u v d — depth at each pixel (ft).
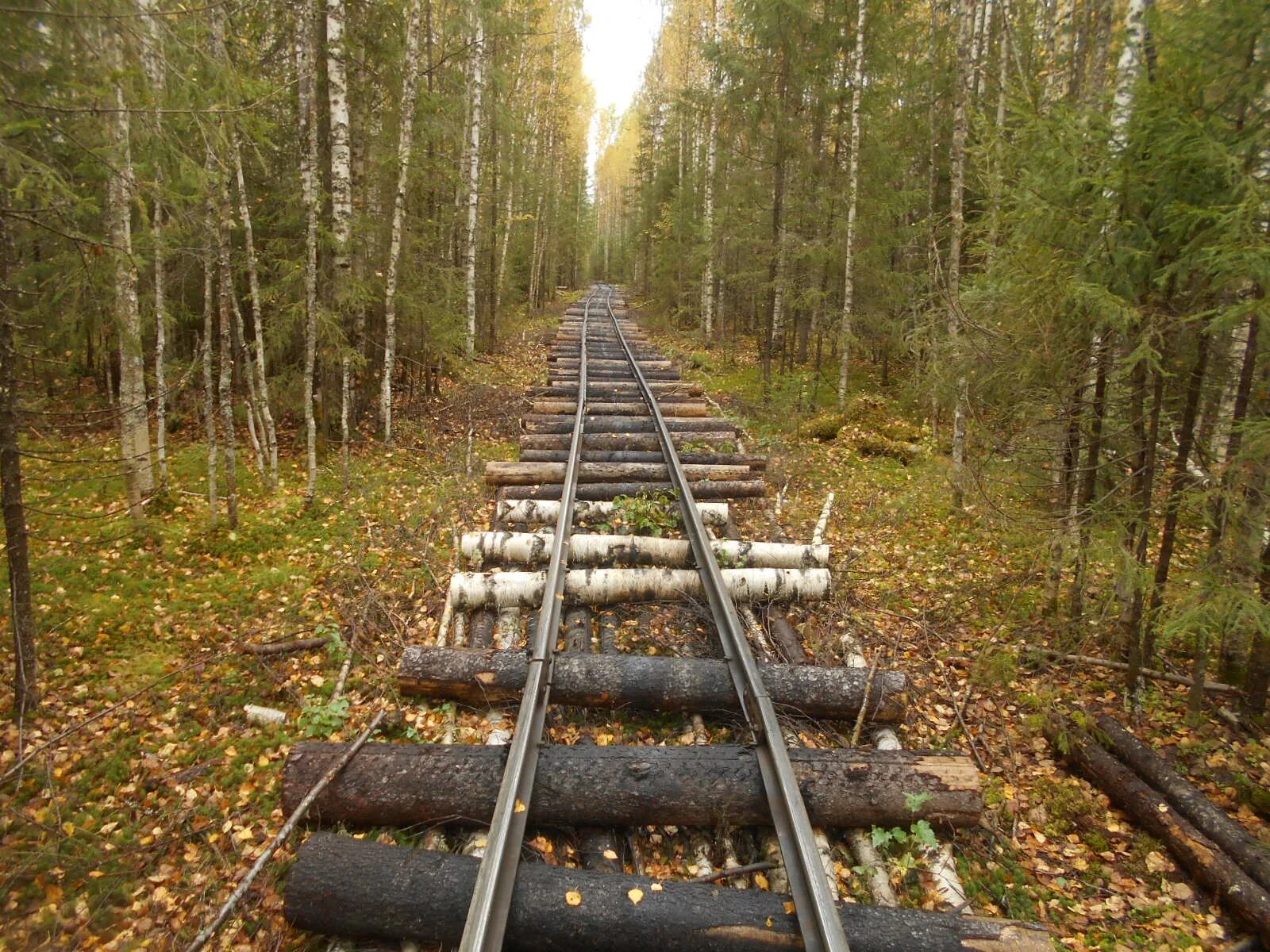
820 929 9.59
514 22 55.36
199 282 37.37
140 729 15.71
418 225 45.44
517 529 25.82
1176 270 13.47
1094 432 17.25
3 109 13.89
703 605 20.06
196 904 11.32
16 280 22.47
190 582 22.77
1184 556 22.57
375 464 35.19
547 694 15.23
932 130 47.29
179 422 39.93
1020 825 13.74
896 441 39.70
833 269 50.06
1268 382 14.15
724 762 12.98
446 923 10.18
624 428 39.68
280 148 37.06
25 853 12.03
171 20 17.33
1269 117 12.51
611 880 10.60
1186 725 15.60
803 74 45.16
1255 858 11.94
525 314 114.01
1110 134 14.35
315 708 15.87
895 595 22.80
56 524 26.13
